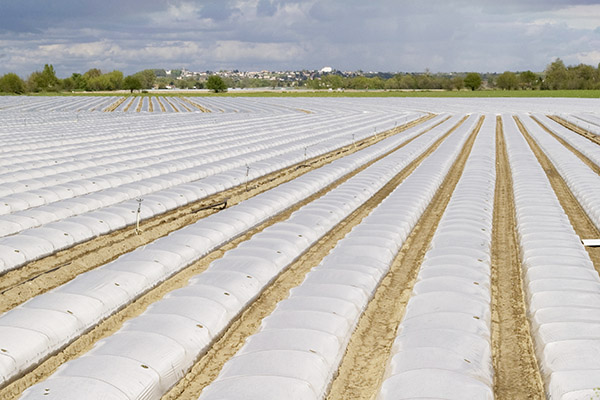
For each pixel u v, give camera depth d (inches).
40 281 996.6
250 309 916.6
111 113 4608.8
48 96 7628.0
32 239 1120.2
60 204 1397.6
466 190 1642.5
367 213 1503.4
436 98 7037.4
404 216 1359.5
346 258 1068.5
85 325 820.6
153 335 740.0
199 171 1904.5
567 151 2329.0
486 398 626.5
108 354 690.8
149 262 1019.3
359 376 723.4
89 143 2593.5
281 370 669.9
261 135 3068.4
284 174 2041.1
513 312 908.0
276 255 1083.9
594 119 3774.6
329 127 3496.6
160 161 2111.2
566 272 988.6
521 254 1148.5
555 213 1374.3
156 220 1406.3
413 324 803.4
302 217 1343.5
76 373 649.6
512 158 2220.7
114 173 1820.9
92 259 1116.5
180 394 684.7
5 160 1983.3
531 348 786.2
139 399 639.1
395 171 2015.3
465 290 913.5
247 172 1803.6
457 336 748.6
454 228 1249.4
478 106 5487.2
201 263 1115.9
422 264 1052.5
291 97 7701.8
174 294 881.5
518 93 7726.4
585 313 823.7
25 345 729.0
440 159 2194.9
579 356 703.1
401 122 3885.3
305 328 772.0
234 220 1315.2
